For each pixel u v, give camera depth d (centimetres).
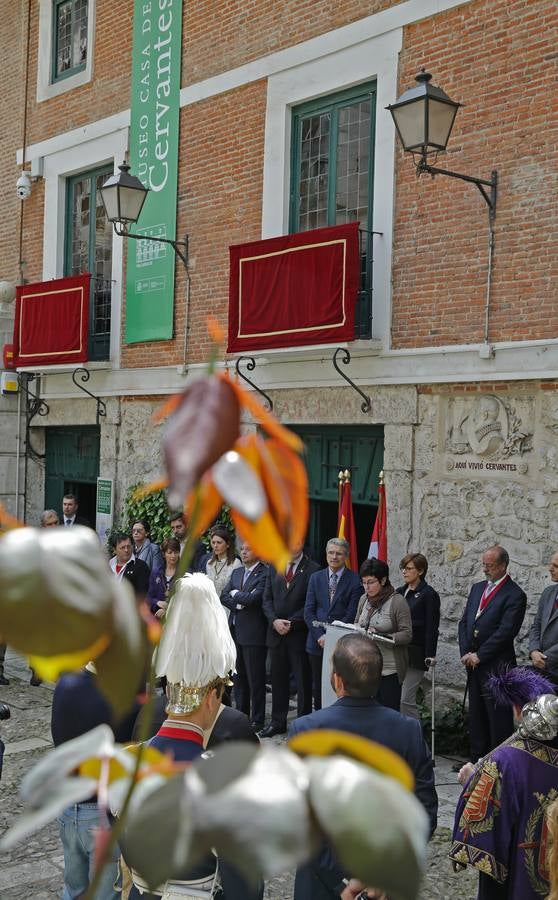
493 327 875
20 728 870
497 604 769
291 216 1109
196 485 60
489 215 876
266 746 69
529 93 847
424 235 937
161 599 977
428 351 923
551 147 830
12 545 60
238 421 61
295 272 984
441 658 910
